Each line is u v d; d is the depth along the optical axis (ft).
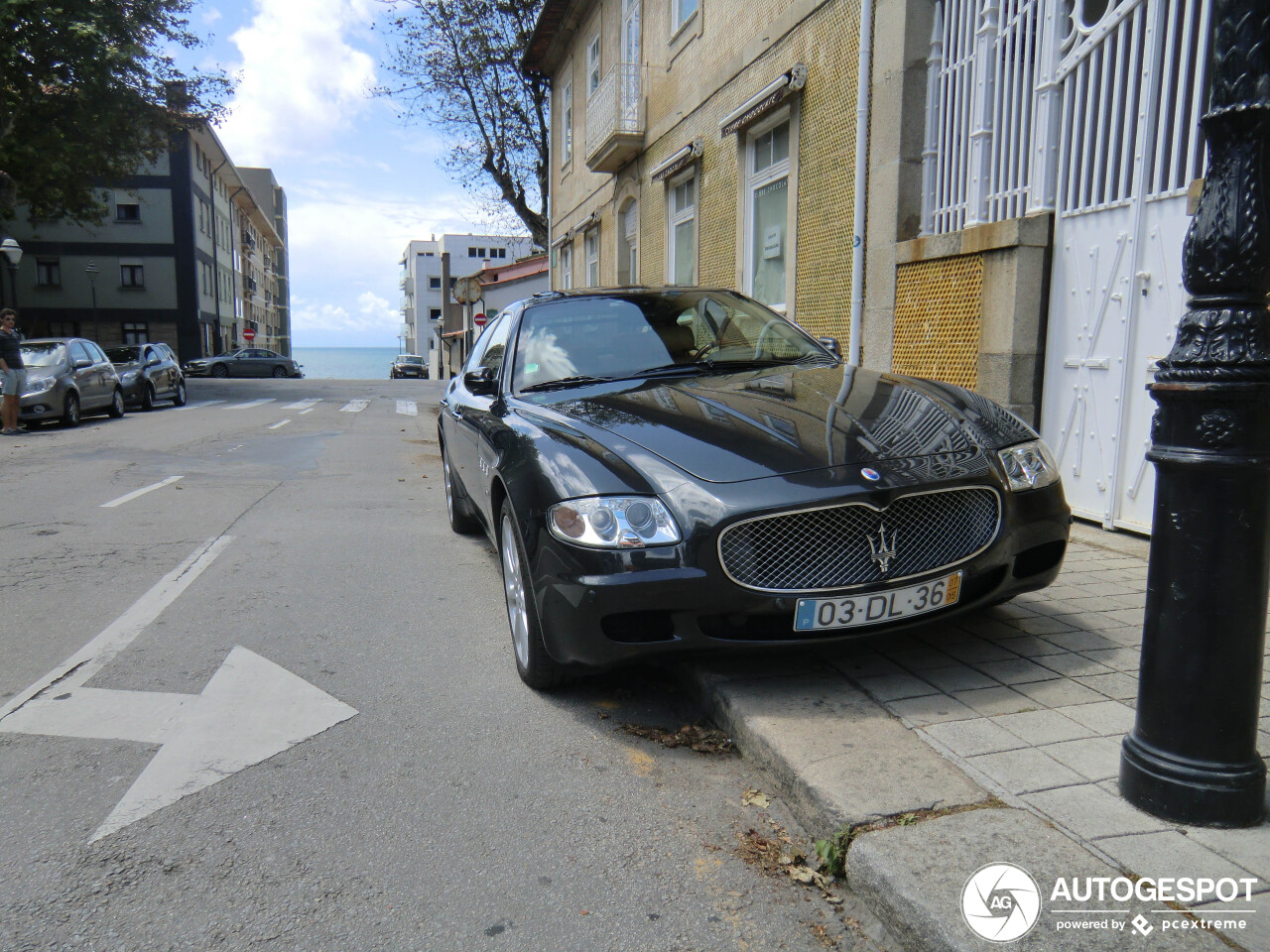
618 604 9.26
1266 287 6.43
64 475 30.09
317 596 15.47
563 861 7.49
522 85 79.92
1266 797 7.19
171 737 9.92
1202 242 6.51
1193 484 6.79
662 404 11.61
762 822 8.07
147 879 7.27
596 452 10.24
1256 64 6.14
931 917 6.02
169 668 12.00
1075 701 9.50
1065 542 10.76
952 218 22.27
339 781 8.88
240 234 221.05
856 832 7.14
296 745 9.71
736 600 9.17
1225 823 6.89
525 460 10.78
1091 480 17.74
